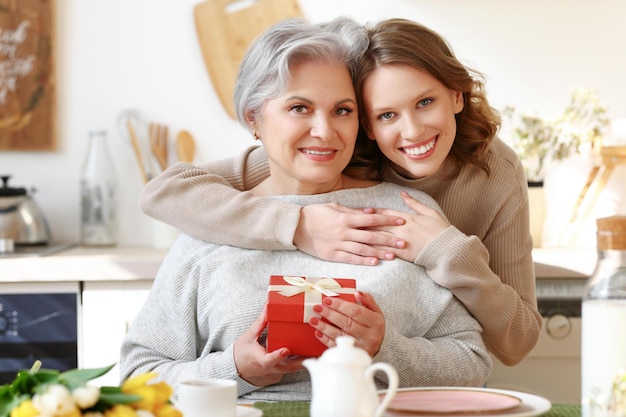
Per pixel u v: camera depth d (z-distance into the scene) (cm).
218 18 340
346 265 193
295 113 190
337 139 191
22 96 342
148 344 194
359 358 126
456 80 196
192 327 193
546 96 336
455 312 194
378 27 198
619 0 333
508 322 199
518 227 220
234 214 197
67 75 342
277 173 206
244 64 197
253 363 173
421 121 195
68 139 344
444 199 220
